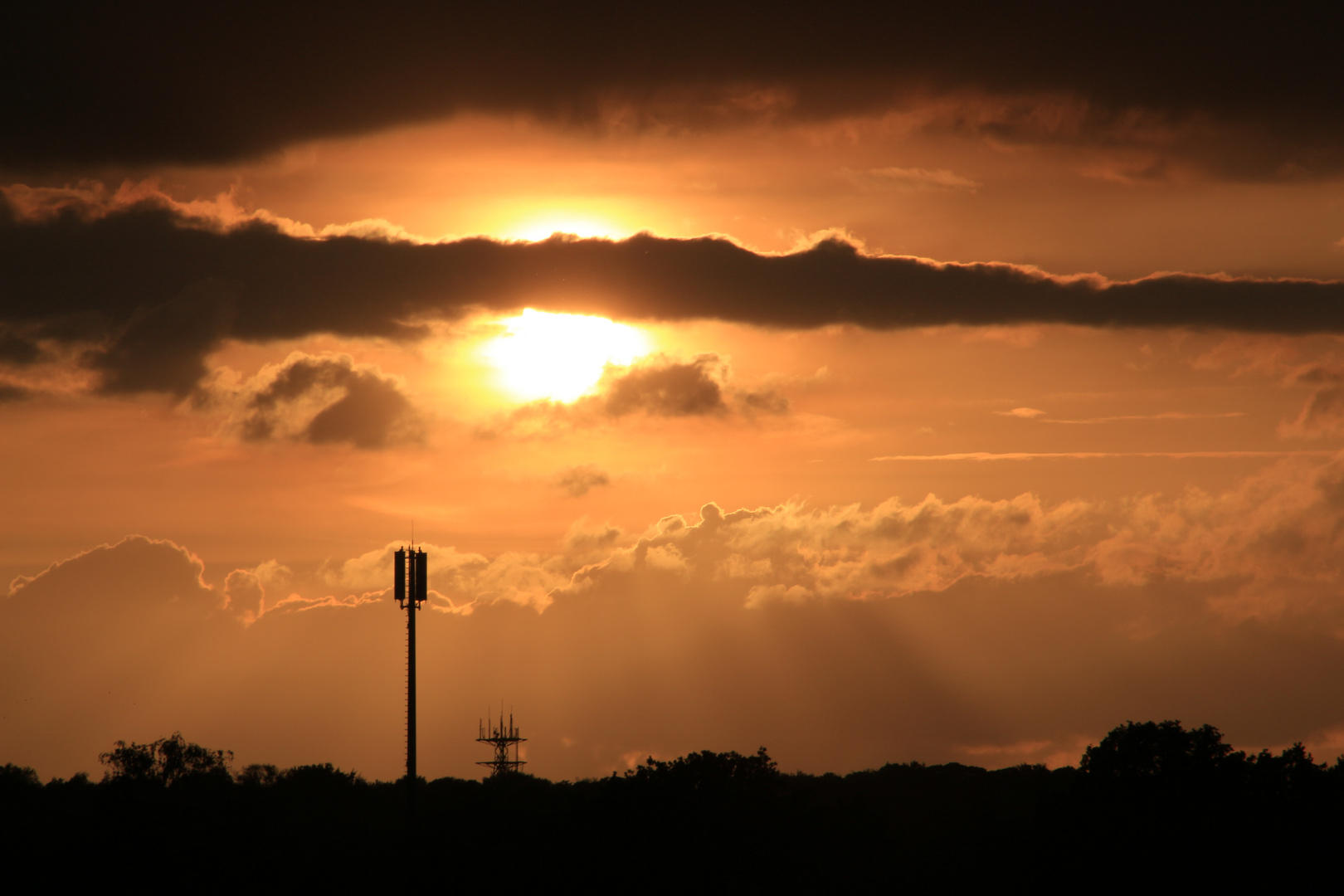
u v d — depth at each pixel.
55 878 136.12
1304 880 120.56
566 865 136.88
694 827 138.88
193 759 149.50
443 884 138.50
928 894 135.88
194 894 136.88
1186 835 123.31
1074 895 126.62
